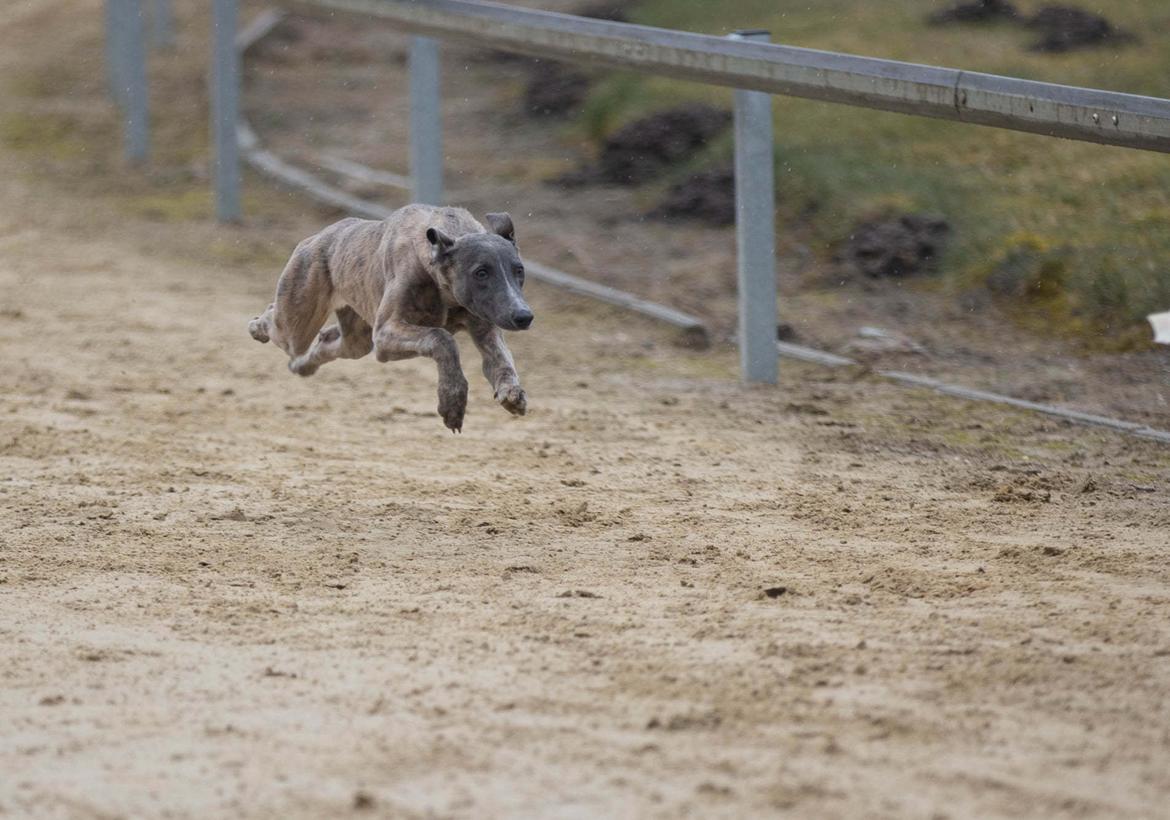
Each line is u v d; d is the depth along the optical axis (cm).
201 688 808
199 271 2603
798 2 3191
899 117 2691
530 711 767
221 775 680
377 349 1090
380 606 977
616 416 1694
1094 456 1510
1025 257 2217
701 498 1324
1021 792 661
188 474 1377
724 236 2614
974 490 1363
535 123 3275
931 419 1684
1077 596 991
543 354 2042
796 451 1532
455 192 2928
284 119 3606
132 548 1121
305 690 803
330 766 689
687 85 3148
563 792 657
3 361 1930
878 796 654
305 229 2916
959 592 1002
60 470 1384
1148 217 2203
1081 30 2755
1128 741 726
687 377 1922
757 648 873
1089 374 1872
